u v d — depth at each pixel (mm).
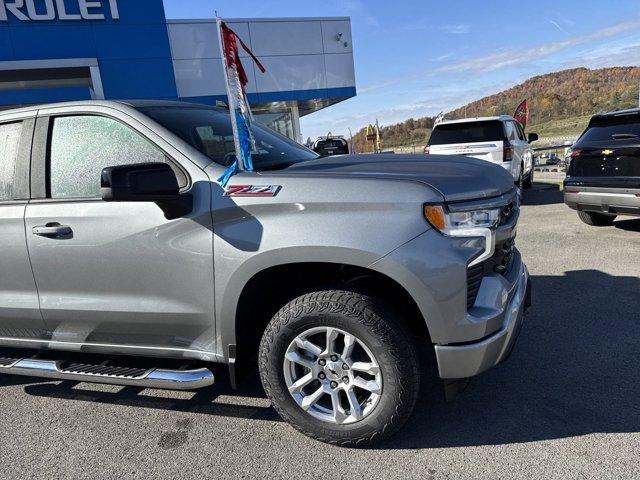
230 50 2691
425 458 2510
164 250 2648
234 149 2992
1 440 2922
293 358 2586
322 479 2408
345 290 2463
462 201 2387
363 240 2309
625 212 6664
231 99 2648
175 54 14641
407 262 2277
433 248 2289
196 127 2979
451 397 2498
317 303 2451
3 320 3182
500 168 2986
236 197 2518
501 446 2561
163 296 2721
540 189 12945
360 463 2508
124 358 3264
